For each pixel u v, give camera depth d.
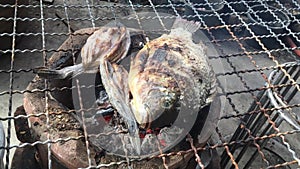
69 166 0.36
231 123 0.71
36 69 0.40
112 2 0.93
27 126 0.43
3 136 0.42
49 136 0.34
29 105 0.39
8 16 0.70
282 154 0.66
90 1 0.92
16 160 0.48
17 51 0.42
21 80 0.71
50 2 0.89
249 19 0.90
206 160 0.44
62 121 0.38
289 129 0.72
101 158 0.36
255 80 0.81
